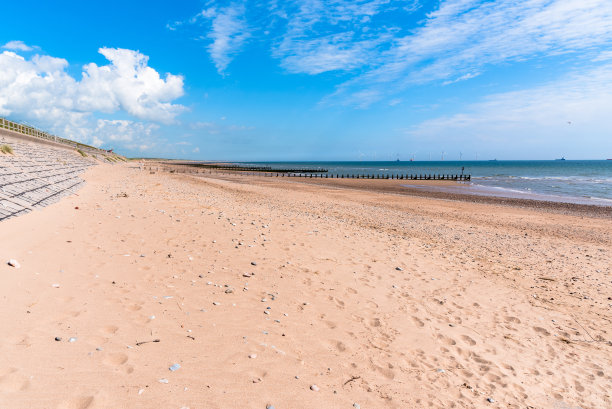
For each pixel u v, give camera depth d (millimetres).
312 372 4293
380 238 13148
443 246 13281
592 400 4602
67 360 3578
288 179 69500
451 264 10516
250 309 5770
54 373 3344
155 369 3715
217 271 7316
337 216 19234
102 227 9297
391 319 6262
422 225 18344
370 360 4832
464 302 7547
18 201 9203
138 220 10758
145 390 3346
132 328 4477
